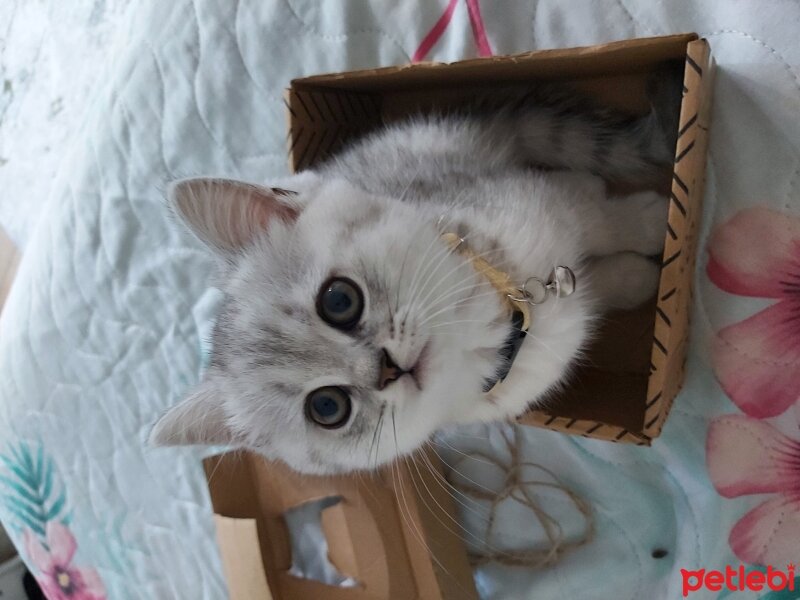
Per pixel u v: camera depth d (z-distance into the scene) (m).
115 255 0.44
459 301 0.23
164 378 0.43
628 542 0.31
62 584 0.49
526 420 0.25
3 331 0.49
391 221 0.24
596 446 0.31
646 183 0.30
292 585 0.36
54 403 0.47
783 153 0.24
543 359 0.25
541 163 0.32
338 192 0.25
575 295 0.25
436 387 0.24
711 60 0.23
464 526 0.35
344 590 0.34
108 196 0.44
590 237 0.28
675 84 0.27
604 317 0.29
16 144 0.58
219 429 0.29
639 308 0.29
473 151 0.30
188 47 0.40
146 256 0.43
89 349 0.45
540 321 0.24
